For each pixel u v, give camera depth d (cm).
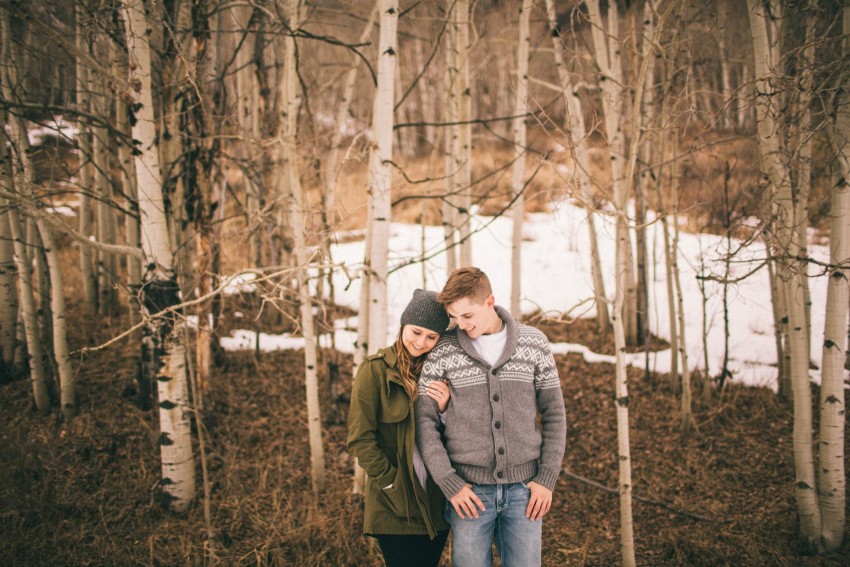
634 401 503
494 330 230
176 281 358
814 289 678
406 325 227
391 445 234
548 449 225
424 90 1259
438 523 231
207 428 455
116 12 386
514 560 221
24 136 400
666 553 332
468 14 467
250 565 318
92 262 637
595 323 680
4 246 484
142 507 365
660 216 284
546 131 299
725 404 473
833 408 310
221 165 532
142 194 344
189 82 402
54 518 349
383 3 329
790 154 315
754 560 315
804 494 320
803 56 316
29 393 470
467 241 472
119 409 458
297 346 629
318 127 523
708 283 701
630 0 412
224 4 431
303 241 384
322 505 377
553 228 1006
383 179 335
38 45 466
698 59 419
